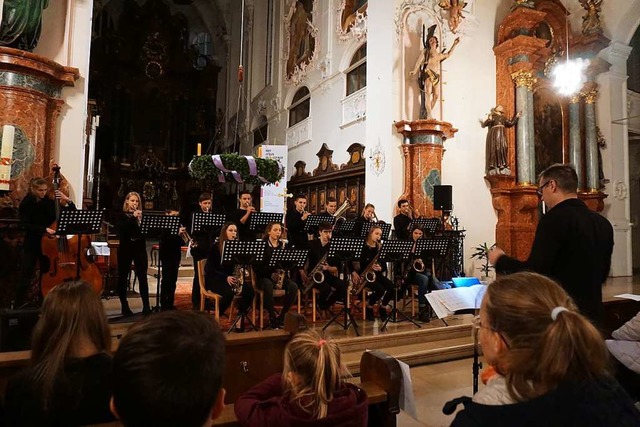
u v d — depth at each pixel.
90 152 11.20
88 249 5.05
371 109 9.20
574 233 2.27
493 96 10.08
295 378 1.76
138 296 6.66
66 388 1.48
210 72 21.34
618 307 4.20
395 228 7.34
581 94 10.61
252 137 18.00
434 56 8.70
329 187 12.54
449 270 7.91
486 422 0.99
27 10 5.71
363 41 10.98
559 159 10.61
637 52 12.13
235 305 5.80
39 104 5.78
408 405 2.33
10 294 5.55
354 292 5.77
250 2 18.61
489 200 9.78
